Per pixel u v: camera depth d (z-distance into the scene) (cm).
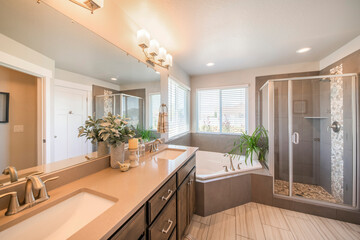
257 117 302
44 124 91
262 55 243
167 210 107
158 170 117
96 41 122
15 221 61
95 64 124
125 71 155
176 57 250
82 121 114
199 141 352
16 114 79
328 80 235
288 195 211
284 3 133
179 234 128
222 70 317
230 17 152
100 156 122
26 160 83
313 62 268
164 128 221
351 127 193
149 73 194
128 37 155
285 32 179
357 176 184
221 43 205
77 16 106
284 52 232
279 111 249
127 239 67
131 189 86
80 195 87
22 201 74
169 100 252
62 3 98
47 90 93
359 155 183
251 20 157
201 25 166
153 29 174
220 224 174
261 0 129
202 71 323
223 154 310
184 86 310
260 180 216
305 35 185
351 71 196
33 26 86
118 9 141
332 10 140
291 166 234
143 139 184
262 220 180
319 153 251
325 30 174
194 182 183
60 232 71
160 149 192
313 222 177
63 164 99
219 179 197
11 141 77
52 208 74
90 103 121
